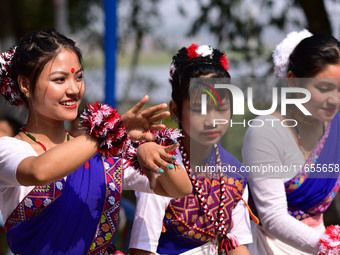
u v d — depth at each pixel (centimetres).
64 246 318
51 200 318
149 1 1313
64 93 315
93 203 328
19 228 314
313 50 386
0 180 309
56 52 314
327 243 365
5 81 329
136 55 1378
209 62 350
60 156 281
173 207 359
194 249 368
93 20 1382
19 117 352
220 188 365
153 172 303
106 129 287
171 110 360
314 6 790
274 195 382
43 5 1653
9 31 1474
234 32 871
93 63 1188
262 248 409
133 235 360
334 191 409
